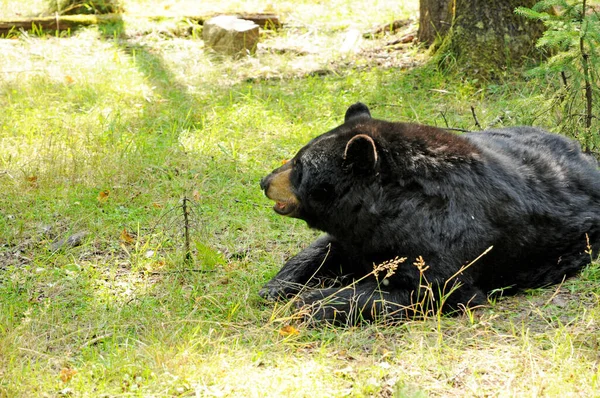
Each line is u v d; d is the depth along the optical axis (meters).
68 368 8.13
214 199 12.86
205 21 21.27
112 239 11.60
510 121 14.90
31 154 14.09
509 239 9.38
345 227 9.41
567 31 12.20
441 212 9.03
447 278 9.01
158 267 10.71
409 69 18.67
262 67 19.47
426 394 7.53
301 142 15.20
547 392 7.53
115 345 8.53
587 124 12.94
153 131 15.58
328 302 9.20
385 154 9.22
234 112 16.22
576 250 10.02
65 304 9.73
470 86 17.31
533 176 9.88
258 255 11.21
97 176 13.38
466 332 8.84
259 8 23.72
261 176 13.78
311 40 21.44
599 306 9.23
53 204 12.57
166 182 13.30
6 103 16.34
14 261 11.02
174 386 7.77
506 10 17.77
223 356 8.27
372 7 23.58
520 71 17.50
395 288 9.23
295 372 8.03
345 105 16.84
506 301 9.67
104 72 18.27
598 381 7.75
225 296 9.88
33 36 21.02
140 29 21.62
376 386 7.76
